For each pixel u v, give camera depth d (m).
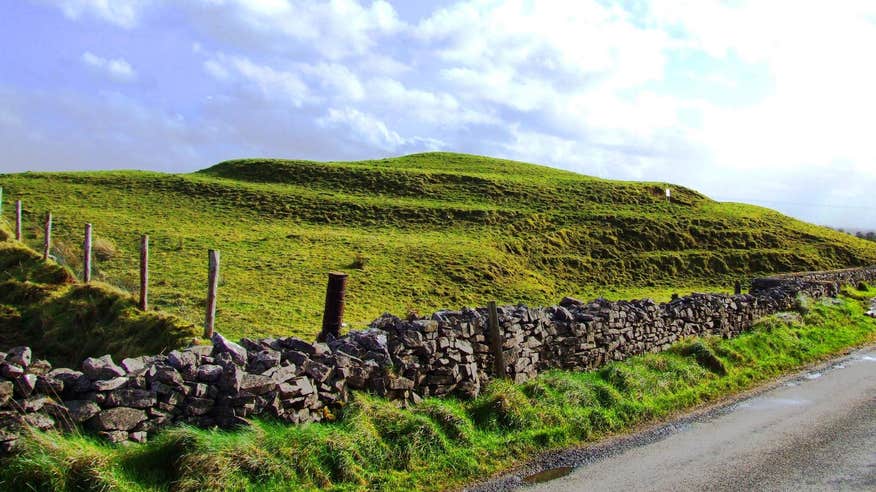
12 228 40.25
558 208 78.94
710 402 13.45
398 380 10.93
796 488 8.38
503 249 59.00
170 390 8.74
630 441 10.66
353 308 33.25
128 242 44.25
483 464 9.43
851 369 17.03
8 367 7.81
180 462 7.83
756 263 66.94
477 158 115.12
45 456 7.27
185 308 25.52
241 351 9.84
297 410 9.62
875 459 9.54
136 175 76.25
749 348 18.05
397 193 79.81
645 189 90.50
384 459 9.13
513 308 14.33
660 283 59.59
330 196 73.38
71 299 22.81
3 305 23.23
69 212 53.84
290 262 41.97
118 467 7.61
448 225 66.94
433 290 41.16
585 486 8.58
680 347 16.97
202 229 52.78
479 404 11.30
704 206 86.75
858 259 72.31
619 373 13.77
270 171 86.38
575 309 16.66
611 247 67.25
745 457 9.71
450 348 12.13
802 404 13.16
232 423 8.99
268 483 8.03
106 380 8.37
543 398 11.80
